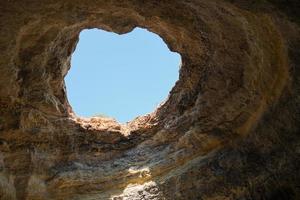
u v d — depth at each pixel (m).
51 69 7.44
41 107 7.45
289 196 6.36
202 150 7.55
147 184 7.51
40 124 7.50
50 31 6.89
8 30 6.37
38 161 7.43
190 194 7.16
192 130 7.64
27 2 6.18
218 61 7.21
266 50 6.39
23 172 7.23
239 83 7.08
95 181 7.64
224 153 7.27
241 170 6.92
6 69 6.72
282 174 6.46
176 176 7.39
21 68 6.96
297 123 6.36
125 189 7.53
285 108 6.48
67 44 7.58
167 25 7.35
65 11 6.71
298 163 6.32
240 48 6.80
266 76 6.62
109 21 7.37
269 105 6.73
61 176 7.55
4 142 7.11
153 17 7.22
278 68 6.39
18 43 6.64
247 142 7.05
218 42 7.02
